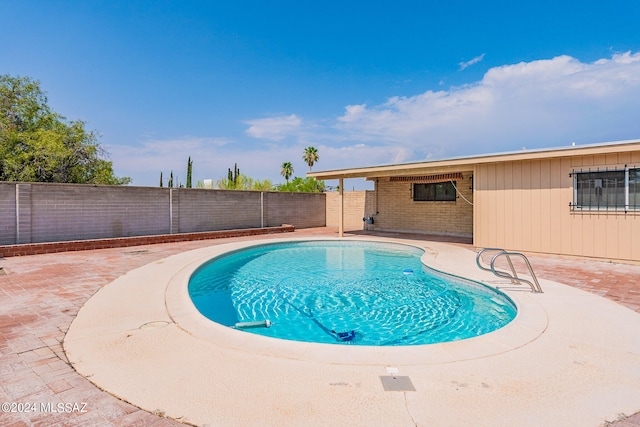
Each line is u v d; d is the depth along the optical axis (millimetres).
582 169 8969
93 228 11820
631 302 5320
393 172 12797
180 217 14250
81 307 5102
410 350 3518
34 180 15664
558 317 4523
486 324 5422
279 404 2547
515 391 2730
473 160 10438
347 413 2428
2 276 7266
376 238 13984
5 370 3148
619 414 2438
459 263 8625
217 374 3018
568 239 9211
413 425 2297
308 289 7559
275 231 16781
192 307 5066
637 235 8258
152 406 2543
